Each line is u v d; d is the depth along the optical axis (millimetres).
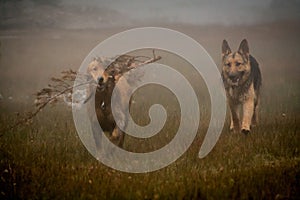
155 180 7602
